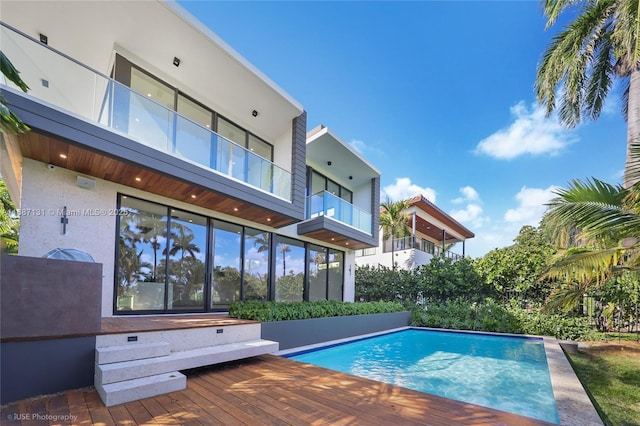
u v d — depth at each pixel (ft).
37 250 18.28
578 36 29.55
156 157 19.93
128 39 21.56
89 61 23.30
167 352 14.61
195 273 25.98
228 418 9.95
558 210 17.79
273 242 33.53
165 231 24.34
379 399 11.64
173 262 24.58
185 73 25.14
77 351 12.59
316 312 27.40
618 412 13.08
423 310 41.45
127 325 16.31
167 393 12.22
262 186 27.99
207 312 26.37
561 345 26.18
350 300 45.19
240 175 25.99
